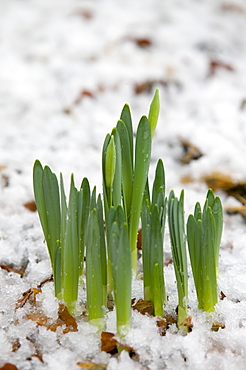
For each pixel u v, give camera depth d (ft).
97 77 4.76
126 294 2.36
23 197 3.13
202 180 3.25
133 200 2.49
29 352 2.43
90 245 2.36
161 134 3.70
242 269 2.72
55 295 2.51
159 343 2.42
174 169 3.37
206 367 2.39
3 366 2.37
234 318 2.50
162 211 2.40
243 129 3.70
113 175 2.38
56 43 5.71
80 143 3.63
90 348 2.43
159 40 5.66
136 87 4.56
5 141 3.67
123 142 2.45
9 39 5.91
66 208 2.41
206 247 2.40
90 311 2.42
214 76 4.78
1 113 4.18
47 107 4.26
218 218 2.50
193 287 2.62
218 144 3.46
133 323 2.47
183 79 4.73
